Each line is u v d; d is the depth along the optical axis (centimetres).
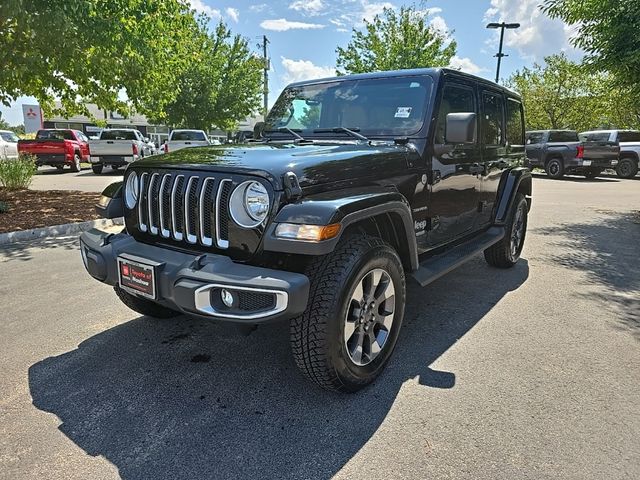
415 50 2023
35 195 1047
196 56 1212
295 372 302
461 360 318
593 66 875
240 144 342
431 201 362
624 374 299
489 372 302
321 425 247
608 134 1903
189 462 219
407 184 328
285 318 234
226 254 257
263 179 243
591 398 271
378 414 256
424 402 268
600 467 214
